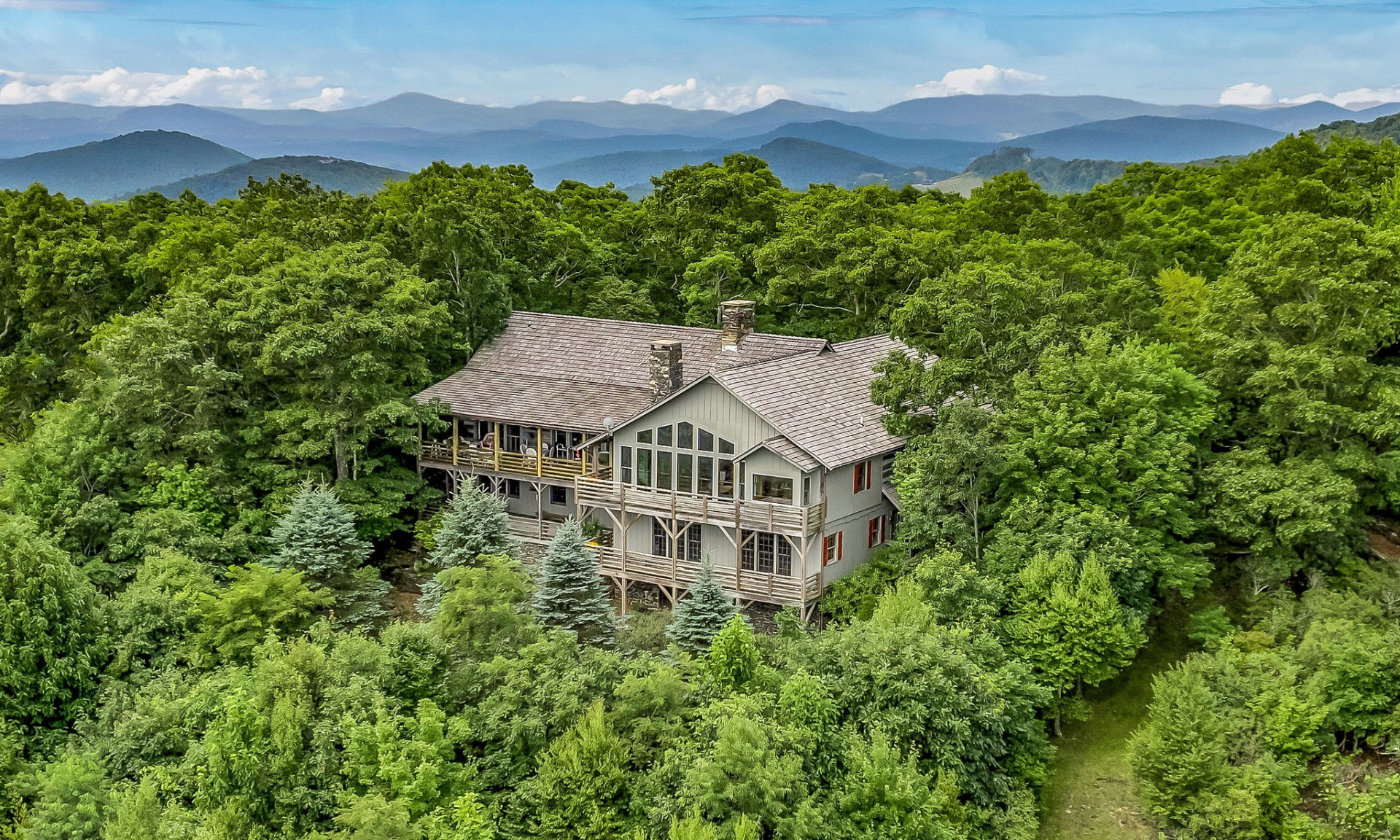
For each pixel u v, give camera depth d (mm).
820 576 36219
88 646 30688
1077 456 31594
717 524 36969
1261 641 29688
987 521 33781
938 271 49625
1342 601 29141
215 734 24734
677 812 23188
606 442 42156
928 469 32906
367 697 25766
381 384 42688
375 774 23969
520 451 44656
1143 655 33250
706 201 62844
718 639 27156
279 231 54344
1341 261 32406
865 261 49625
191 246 54719
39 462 38156
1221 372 34500
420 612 35781
